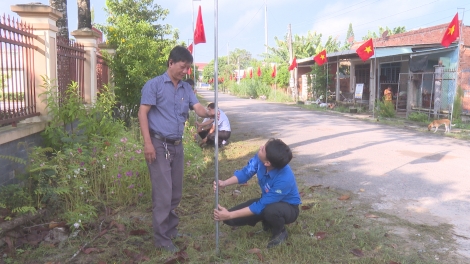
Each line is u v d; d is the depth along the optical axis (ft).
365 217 14.08
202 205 15.33
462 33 46.85
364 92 70.74
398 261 10.69
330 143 29.58
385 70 64.13
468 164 22.27
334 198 16.26
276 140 11.50
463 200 15.98
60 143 17.20
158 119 11.09
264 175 11.82
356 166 21.84
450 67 47.55
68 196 14.51
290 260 10.84
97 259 11.03
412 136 33.73
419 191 17.20
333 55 66.85
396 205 15.43
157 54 34.88
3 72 14.60
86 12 31.30
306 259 10.92
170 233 12.25
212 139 27.45
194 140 25.30
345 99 71.67
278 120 47.47
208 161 23.00
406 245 11.81
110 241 12.12
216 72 11.33
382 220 13.82
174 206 12.11
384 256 11.00
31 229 12.64
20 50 15.84
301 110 65.62
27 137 15.88
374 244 11.84
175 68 10.93
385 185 18.12
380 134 34.76
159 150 11.12
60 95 18.83
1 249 11.50
